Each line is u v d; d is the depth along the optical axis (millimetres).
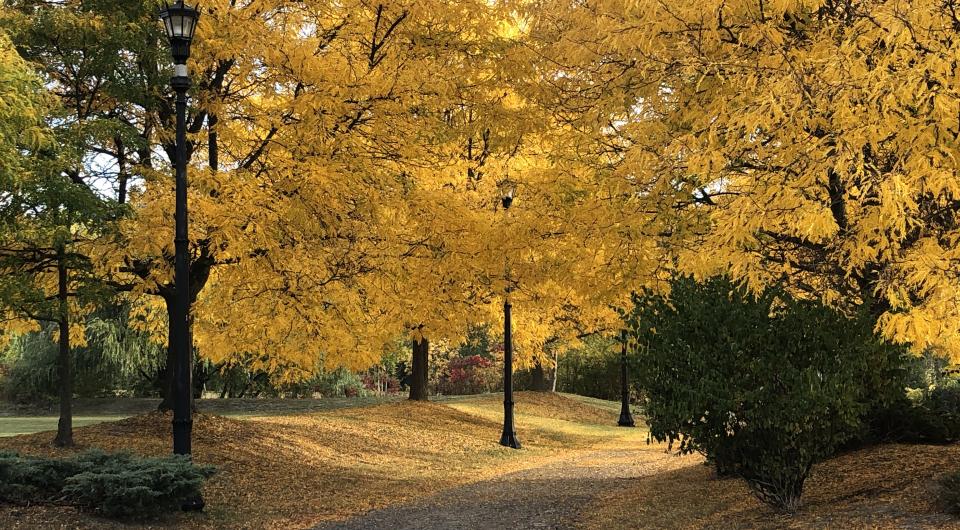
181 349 8688
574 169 10648
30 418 23016
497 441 19797
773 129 6223
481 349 50000
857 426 6578
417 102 10766
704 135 7031
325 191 10445
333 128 10539
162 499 8047
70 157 9992
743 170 8383
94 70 10703
